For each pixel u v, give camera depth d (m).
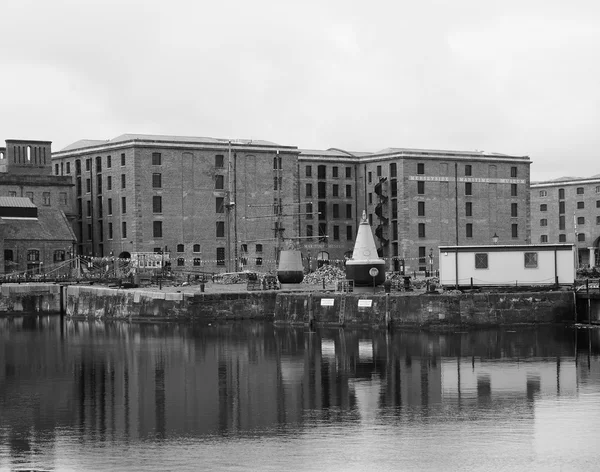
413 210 150.75
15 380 58.22
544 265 80.38
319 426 43.28
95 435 42.47
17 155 142.75
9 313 112.88
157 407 48.44
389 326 78.50
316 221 155.25
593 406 46.44
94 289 103.81
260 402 49.16
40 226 134.12
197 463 37.62
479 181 155.00
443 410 46.19
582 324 77.19
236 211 141.62
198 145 139.00
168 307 94.44
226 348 71.00
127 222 137.00
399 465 37.12
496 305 76.88
